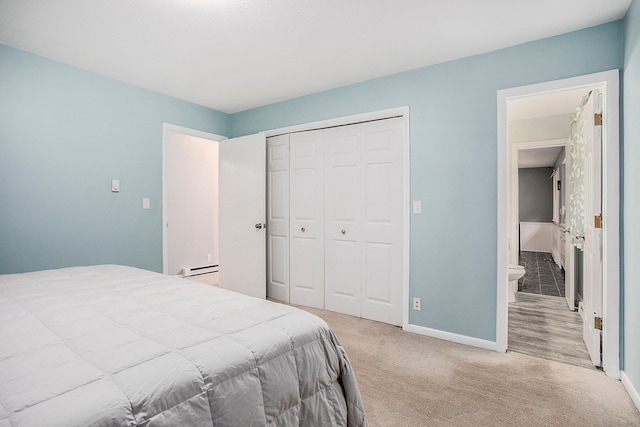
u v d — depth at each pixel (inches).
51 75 102.2
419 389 75.1
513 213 167.9
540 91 90.0
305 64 106.8
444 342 102.3
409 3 74.6
